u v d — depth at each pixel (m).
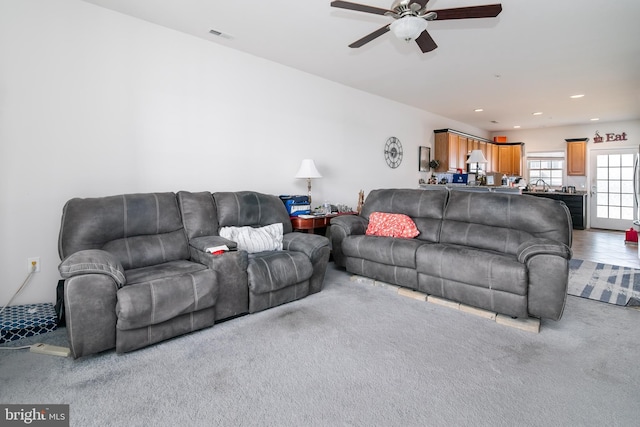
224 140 3.64
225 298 2.50
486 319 2.62
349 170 5.15
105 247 2.46
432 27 3.11
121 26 2.92
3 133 2.44
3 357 2.02
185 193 3.03
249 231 3.12
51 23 2.59
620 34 3.24
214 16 2.94
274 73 4.06
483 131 9.23
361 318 2.62
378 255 3.28
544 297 2.38
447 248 2.92
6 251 2.49
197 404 1.62
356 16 2.90
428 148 6.90
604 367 1.95
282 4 2.71
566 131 8.52
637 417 1.54
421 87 5.11
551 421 1.51
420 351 2.13
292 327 2.46
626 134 7.70
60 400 1.63
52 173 2.64
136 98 3.03
